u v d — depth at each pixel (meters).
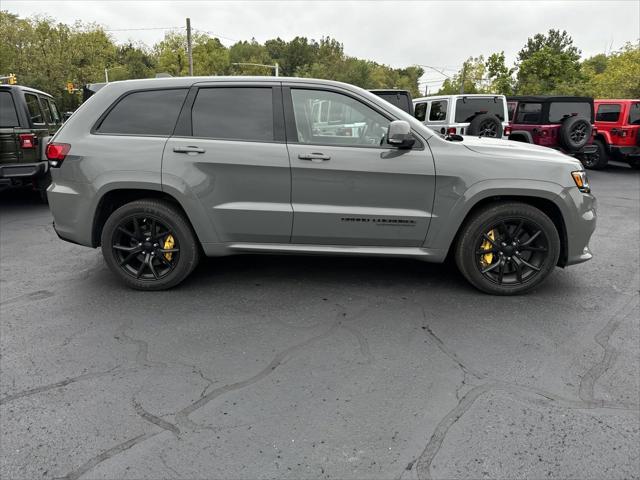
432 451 2.21
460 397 2.61
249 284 4.26
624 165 14.87
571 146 11.28
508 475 2.07
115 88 3.98
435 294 4.04
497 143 4.08
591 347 3.17
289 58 101.94
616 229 6.55
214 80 3.91
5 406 2.52
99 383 2.73
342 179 3.76
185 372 2.85
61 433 2.32
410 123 3.80
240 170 3.78
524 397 2.61
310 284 4.26
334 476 2.06
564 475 2.07
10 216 7.22
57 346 3.16
